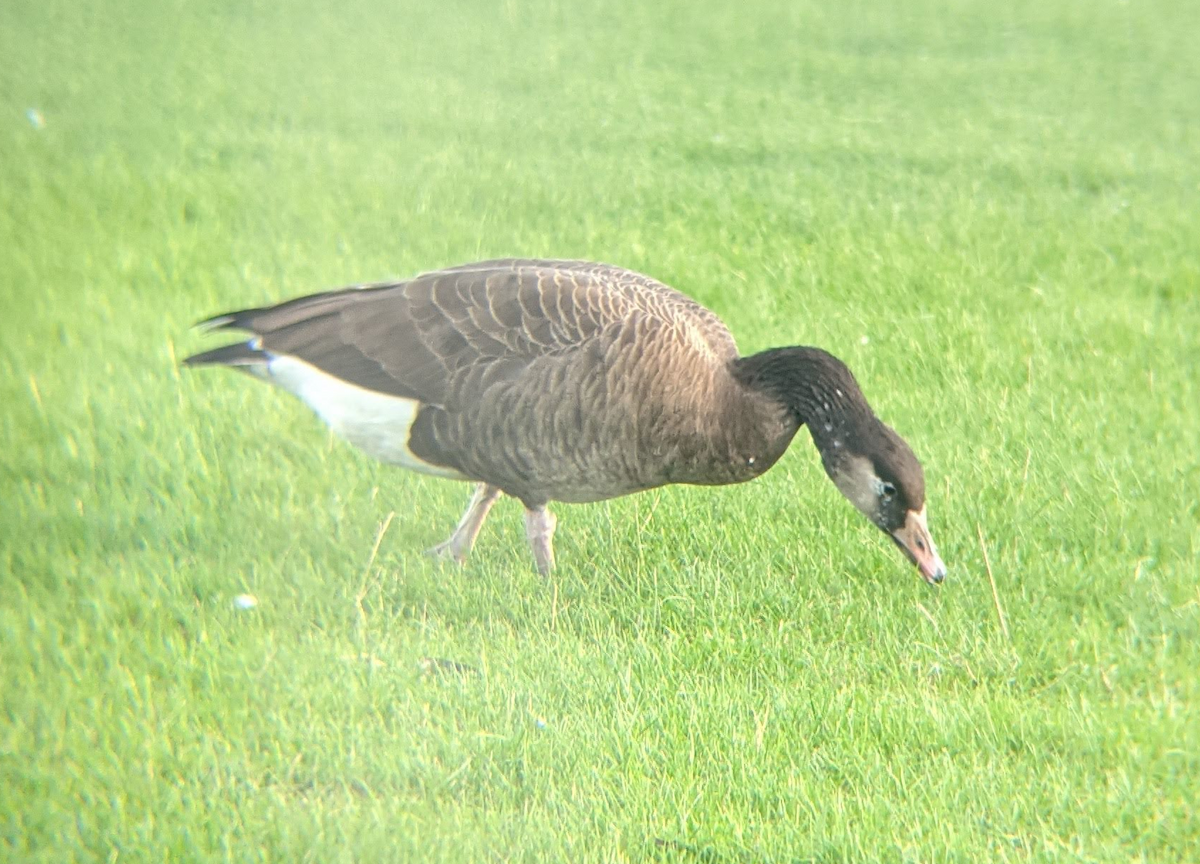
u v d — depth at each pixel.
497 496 11.48
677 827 8.22
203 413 13.49
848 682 9.97
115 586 10.47
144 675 9.38
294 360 10.63
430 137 23.97
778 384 10.80
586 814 8.29
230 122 23.81
